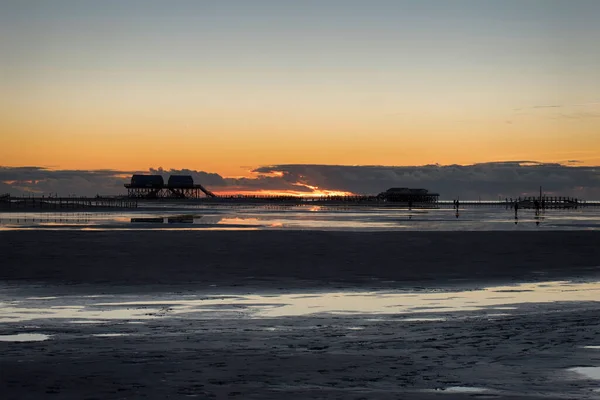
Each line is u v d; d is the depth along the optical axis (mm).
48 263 35250
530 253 41656
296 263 35688
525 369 12852
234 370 12773
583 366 13086
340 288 26719
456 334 16562
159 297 24141
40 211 139625
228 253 40938
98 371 12656
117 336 16469
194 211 143500
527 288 26672
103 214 120438
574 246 46719
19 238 53469
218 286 27203
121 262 35844
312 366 13133
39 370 12727
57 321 18922
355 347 15039
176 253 40906
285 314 20234
